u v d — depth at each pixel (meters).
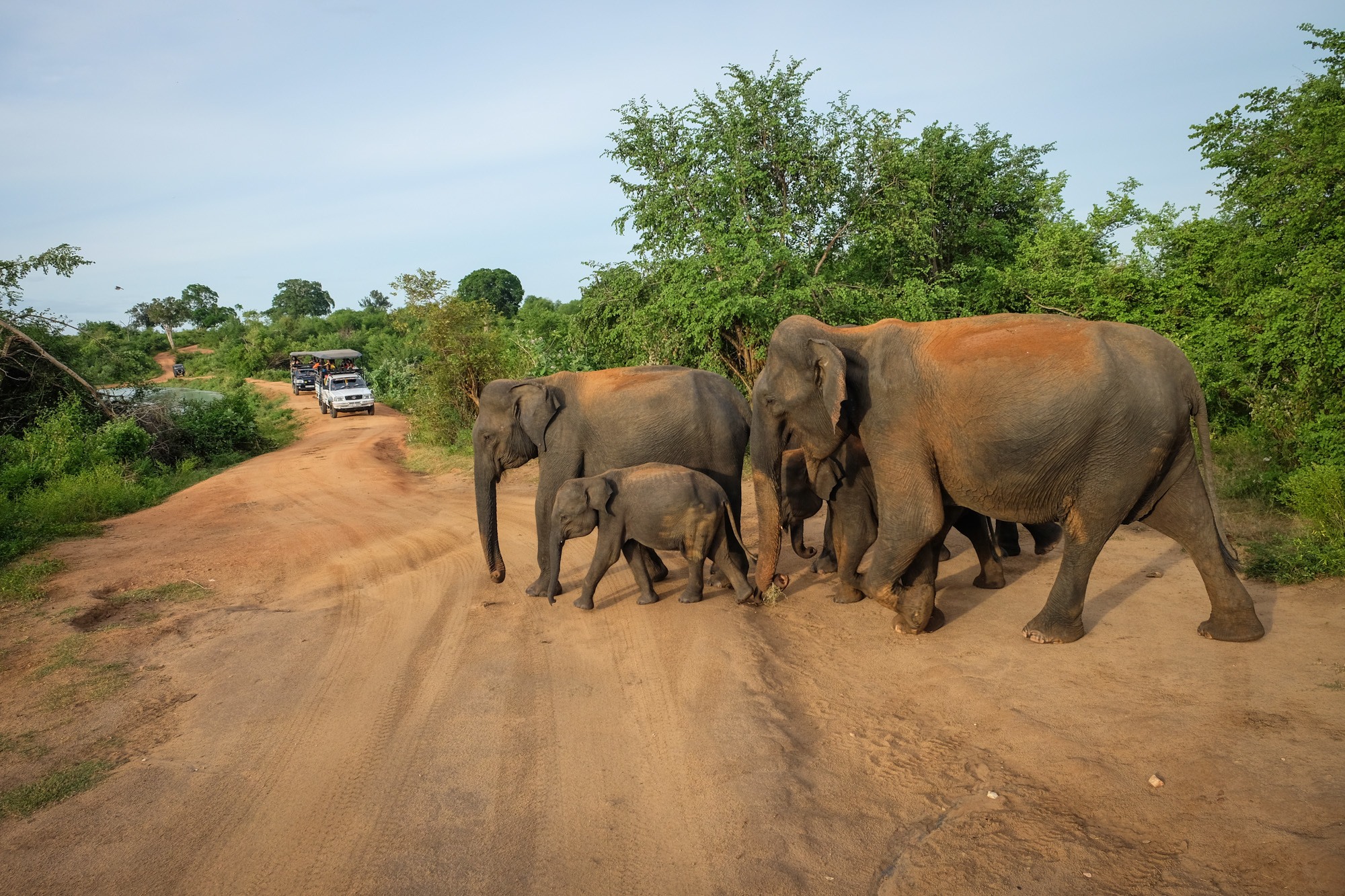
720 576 7.76
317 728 5.31
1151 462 5.28
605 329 17.42
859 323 14.91
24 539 11.67
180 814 4.35
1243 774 3.93
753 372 14.88
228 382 60.34
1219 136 11.82
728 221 16.06
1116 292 13.09
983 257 18.97
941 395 5.66
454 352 23.67
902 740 4.63
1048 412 5.29
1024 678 5.25
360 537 11.75
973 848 3.58
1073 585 5.69
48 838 4.16
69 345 23.81
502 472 8.46
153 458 23.48
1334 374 9.01
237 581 9.39
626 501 7.03
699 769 4.46
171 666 6.56
